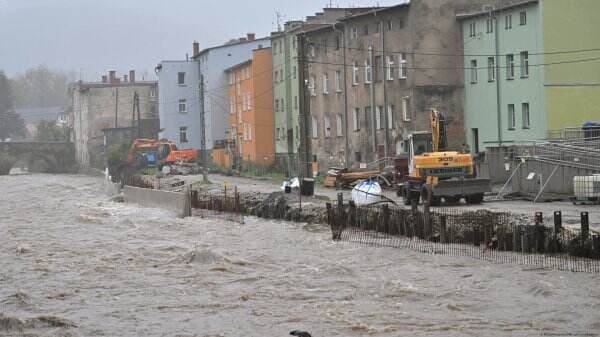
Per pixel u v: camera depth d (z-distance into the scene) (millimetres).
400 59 130875
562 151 89062
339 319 40156
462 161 83062
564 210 73062
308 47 160500
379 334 37344
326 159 156000
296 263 57219
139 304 45094
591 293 43781
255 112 183750
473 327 38062
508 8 114688
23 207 119062
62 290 49719
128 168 194500
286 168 172875
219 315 41906
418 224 65125
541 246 55406
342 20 144625
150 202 111562
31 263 60812
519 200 86125
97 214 100688
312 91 160125
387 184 113438
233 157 188250
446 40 126062
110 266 58156
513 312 40688
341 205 74188
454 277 49375
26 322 41312
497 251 57375
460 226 61812
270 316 41281
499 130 118188
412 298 44469
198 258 59281
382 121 136875
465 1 126250
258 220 88375
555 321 38750
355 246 63531
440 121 86562
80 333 39281
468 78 125188
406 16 128500
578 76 111125
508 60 116625
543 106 110312
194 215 96125
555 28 110250
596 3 110812
